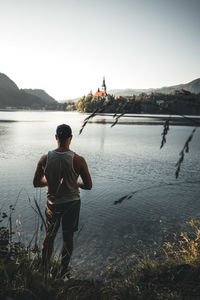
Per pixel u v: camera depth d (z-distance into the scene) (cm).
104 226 509
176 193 755
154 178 982
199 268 233
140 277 249
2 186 795
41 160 270
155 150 1891
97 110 122
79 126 5259
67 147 269
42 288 162
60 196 264
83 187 280
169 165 1278
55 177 261
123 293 205
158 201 677
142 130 4369
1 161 1280
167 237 455
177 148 2031
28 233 436
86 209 611
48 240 259
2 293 163
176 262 271
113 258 373
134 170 1138
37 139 2505
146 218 555
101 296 202
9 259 213
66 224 268
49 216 269
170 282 223
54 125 5206
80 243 430
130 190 790
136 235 467
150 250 398
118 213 585
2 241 226
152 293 202
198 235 312
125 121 8138
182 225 518
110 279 305
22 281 176
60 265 247
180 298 186
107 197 712
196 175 1052
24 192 730
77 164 262
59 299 171
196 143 2408
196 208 627
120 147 2045
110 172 1085
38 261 232
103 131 4059
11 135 2919
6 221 497
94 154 1641
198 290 199
